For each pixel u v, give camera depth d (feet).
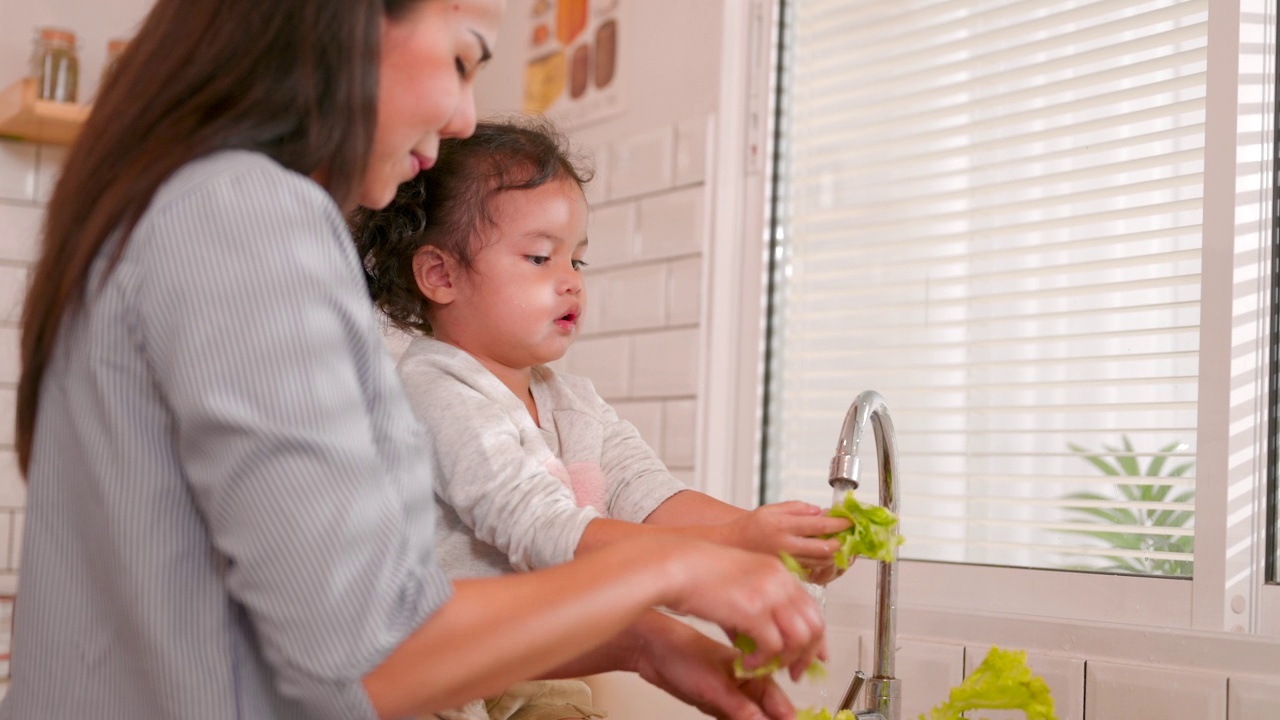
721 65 6.14
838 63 5.89
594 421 3.90
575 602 2.13
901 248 5.53
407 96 2.37
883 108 5.66
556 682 3.58
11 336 6.92
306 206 2.15
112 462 2.15
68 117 6.49
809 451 5.82
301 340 2.02
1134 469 4.58
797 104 6.06
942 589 4.95
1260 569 4.11
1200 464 4.23
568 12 7.25
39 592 2.28
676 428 6.13
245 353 2.00
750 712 2.65
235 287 2.03
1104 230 4.77
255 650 2.25
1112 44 4.82
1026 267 5.02
